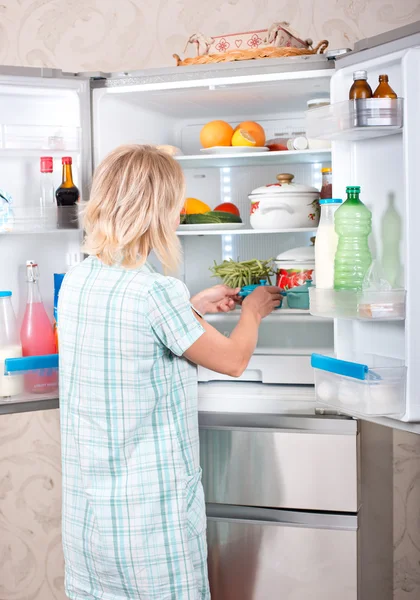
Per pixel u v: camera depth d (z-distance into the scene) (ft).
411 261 4.53
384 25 7.02
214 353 4.51
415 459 7.18
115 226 4.38
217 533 5.79
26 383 5.56
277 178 6.30
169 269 4.58
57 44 7.86
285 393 6.07
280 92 5.96
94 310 4.37
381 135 4.85
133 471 4.39
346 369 4.74
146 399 4.36
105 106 6.02
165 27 7.60
